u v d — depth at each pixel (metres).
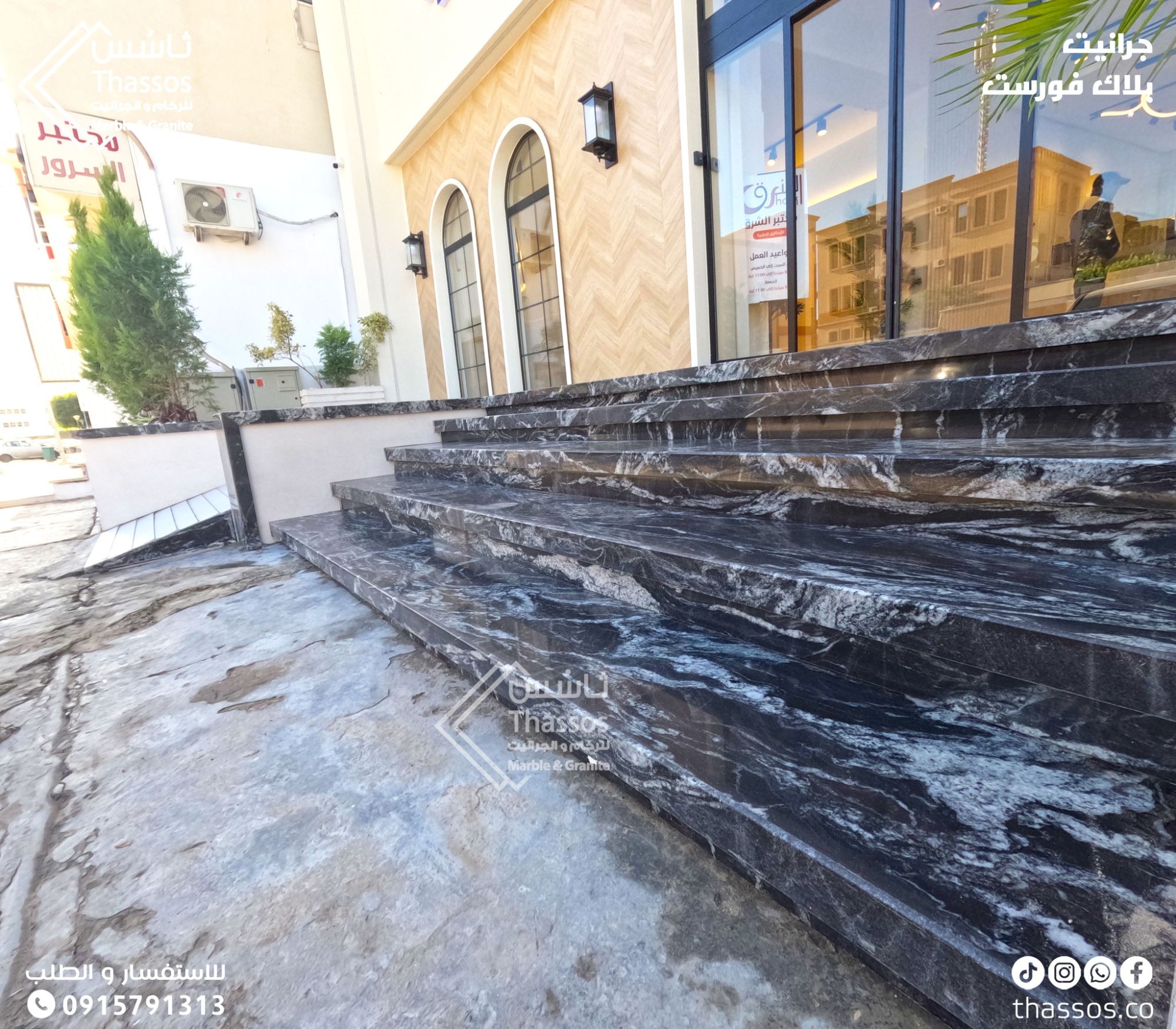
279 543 4.36
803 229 4.22
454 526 2.76
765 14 3.97
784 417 2.50
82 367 6.25
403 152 7.83
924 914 0.77
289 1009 0.91
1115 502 1.25
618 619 1.89
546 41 5.37
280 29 8.21
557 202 5.67
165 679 2.18
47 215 7.14
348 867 1.19
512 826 1.27
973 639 1.06
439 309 8.12
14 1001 0.94
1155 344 1.78
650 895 1.06
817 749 1.14
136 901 1.14
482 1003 0.89
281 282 8.36
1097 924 0.74
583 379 5.86
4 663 2.49
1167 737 0.93
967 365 2.25
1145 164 3.29
